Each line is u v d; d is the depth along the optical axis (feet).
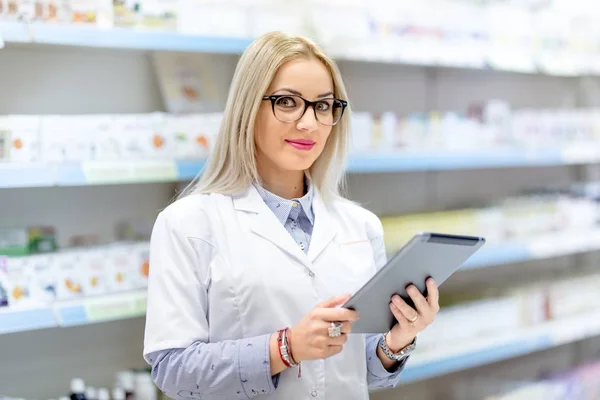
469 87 13.32
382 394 11.98
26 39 7.17
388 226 10.25
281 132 5.54
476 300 11.42
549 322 12.37
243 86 5.63
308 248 5.90
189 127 8.50
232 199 5.88
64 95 9.02
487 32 11.05
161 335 5.40
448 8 10.92
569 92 14.74
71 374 9.16
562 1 12.93
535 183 14.25
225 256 5.61
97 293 8.06
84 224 9.21
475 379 12.95
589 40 12.51
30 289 7.68
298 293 5.61
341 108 5.90
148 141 8.26
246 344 5.26
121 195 9.50
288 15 9.19
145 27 8.14
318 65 5.62
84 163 7.66
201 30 8.61
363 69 11.78
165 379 5.41
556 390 12.69
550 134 12.41
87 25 7.75
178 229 5.62
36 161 7.68
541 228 12.31
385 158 9.76
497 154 11.14
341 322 5.05
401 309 5.17
